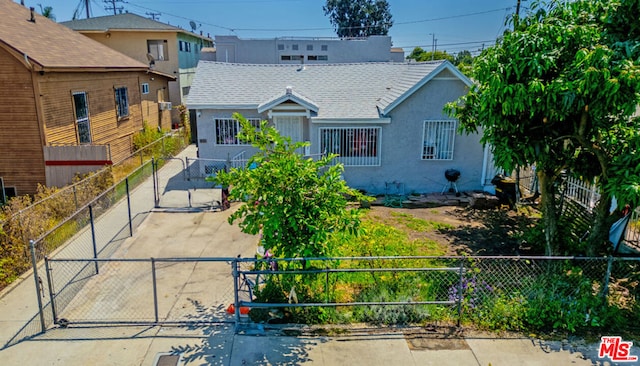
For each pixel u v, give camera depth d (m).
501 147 8.25
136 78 21.14
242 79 17.44
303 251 6.72
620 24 7.41
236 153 16.36
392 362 6.12
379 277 7.97
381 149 15.09
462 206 13.79
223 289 8.26
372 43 35.84
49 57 13.78
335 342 6.57
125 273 8.92
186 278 8.73
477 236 10.97
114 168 15.84
